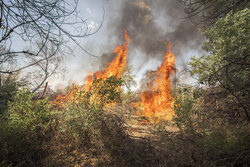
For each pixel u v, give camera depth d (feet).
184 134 10.71
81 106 12.39
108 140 10.82
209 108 16.12
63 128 11.84
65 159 10.03
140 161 8.93
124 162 9.30
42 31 10.50
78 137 11.59
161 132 11.41
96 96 12.84
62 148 11.06
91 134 11.89
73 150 11.14
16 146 9.26
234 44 14.57
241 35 14.65
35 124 10.95
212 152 8.63
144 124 17.01
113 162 9.41
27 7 9.90
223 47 15.43
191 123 11.13
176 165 8.30
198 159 8.61
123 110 16.52
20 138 9.86
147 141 11.83
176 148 9.48
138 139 12.36
